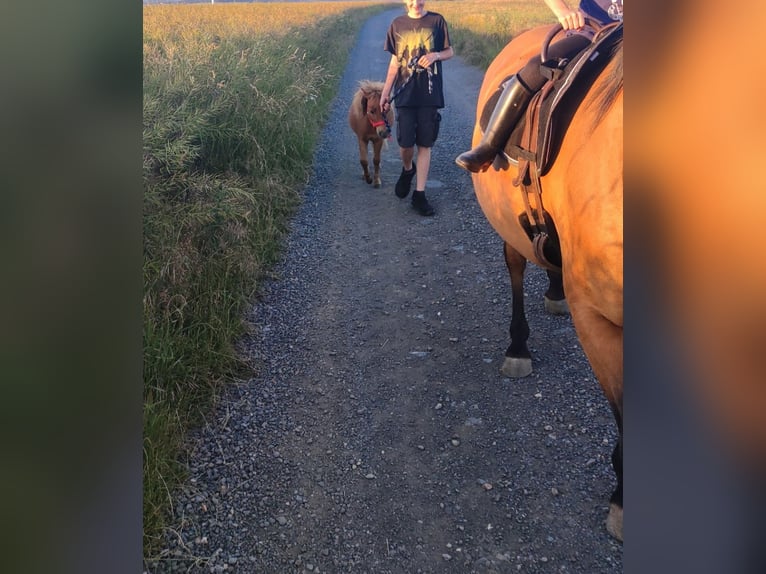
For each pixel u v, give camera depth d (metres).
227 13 18.20
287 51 8.88
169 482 2.64
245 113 5.89
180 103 5.13
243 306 4.15
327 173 7.30
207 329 3.60
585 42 2.29
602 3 2.51
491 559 2.31
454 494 2.64
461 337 3.84
